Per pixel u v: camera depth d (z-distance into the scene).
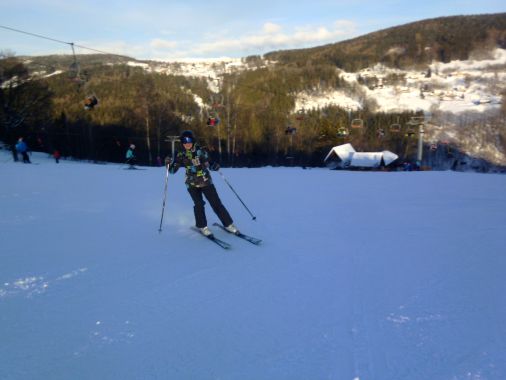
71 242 4.41
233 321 2.63
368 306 2.82
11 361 2.18
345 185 9.59
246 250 4.18
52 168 14.46
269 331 2.50
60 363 2.17
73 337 2.44
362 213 6.02
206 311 2.77
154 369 2.12
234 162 50.78
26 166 15.35
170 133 48.25
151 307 2.83
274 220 5.57
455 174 12.36
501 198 7.28
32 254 3.96
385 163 41.19
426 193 8.02
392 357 2.19
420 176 11.87
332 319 2.64
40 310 2.77
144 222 5.45
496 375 2.00
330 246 4.30
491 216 5.66
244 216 5.85
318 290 3.12
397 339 2.37
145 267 3.65
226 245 4.34
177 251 4.15
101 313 2.74
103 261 3.80
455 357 2.17
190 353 2.27
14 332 2.48
